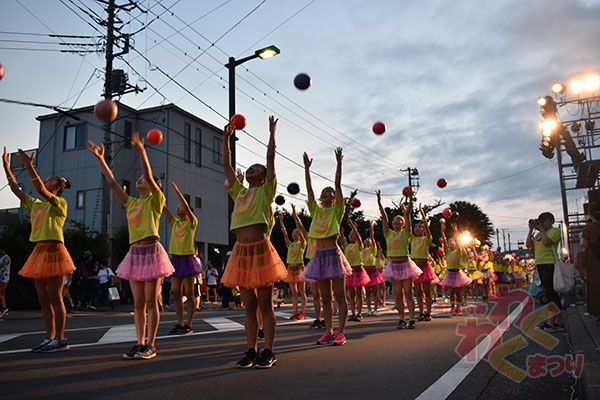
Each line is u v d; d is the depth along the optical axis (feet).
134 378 13.35
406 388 12.51
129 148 85.87
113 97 64.34
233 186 15.58
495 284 66.03
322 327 27.84
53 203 18.34
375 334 23.89
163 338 22.82
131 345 20.03
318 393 11.89
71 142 86.69
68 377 13.42
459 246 38.32
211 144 96.94
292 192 23.63
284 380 13.28
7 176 18.54
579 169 47.06
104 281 50.47
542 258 25.09
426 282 32.27
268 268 14.92
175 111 88.33
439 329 25.55
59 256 18.35
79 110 84.28
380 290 48.39
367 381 13.23
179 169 88.33
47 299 18.49
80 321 32.68
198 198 92.53
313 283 27.73
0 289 37.63
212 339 22.41
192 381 13.04
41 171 87.76
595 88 44.96
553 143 48.14
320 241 21.35
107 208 61.05
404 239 27.58
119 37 62.44
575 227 52.85
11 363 15.53
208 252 97.76
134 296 17.17
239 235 15.37
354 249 32.37
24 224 53.26
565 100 47.52
